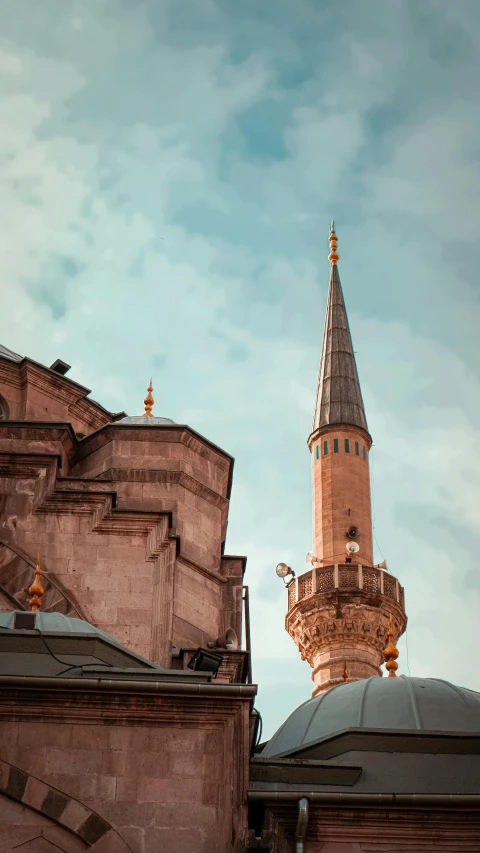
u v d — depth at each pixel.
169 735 27.97
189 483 42.19
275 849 27.70
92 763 27.61
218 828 27.31
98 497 40.16
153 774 27.62
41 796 27.25
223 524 42.47
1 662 29.92
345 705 33.38
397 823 28.16
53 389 45.88
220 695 28.23
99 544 39.69
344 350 87.62
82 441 42.88
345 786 30.22
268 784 30.03
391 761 30.83
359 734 31.23
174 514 41.56
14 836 26.97
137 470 42.09
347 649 73.75
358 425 82.38
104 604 38.88
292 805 28.12
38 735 27.75
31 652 30.19
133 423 42.97
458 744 31.11
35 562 39.19
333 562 77.00
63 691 28.00
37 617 32.41
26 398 45.31
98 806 27.28
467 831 28.14
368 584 75.12
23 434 42.03
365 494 80.12
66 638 30.42
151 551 39.69
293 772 30.23
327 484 80.06
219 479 43.03
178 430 42.75
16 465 40.53
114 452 42.38
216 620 40.66
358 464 80.94
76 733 27.83
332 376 85.50
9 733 27.70
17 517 39.84
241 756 27.94
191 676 29.38
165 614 38.84
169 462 42.41
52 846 26.95
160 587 39.22
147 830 27.17
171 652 38.44
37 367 45.72
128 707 28.06
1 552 39.22
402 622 75.94
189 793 27.53
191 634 39.78
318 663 74.25
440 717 32.62
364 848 27.98
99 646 30.52
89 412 46.38
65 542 39.66
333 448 81.19
